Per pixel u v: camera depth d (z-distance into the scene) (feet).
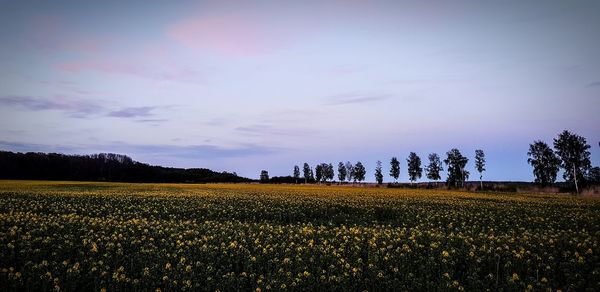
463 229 65.77
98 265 39.47
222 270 39.78
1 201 92.17
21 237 48.88
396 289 33.65
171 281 34.83
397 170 411.75
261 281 34.94
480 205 102.47
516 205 103.76
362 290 34.73
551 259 42.09
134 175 379.96
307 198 119.03
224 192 145.07
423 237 55.83
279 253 45.55
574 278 36.17
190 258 43.34
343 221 77.61
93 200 101.96
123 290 33.99
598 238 54.80
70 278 34.81
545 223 70.03
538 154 303.27
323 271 37.35
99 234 53.98
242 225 65.46
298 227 65.77
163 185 208.95
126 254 44.93
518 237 54.08
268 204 100.17
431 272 39.22
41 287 33.04
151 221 70.23
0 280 33.45
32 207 83.71
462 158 367.25
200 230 60.23
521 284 33.96
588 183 260.42
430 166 388.57
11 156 348.18
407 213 85.56
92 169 372.79
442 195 147.84
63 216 67.82
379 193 156.35
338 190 185.68
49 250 44.88
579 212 87.81
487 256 43.96
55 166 356.79
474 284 34.42
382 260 42.47
